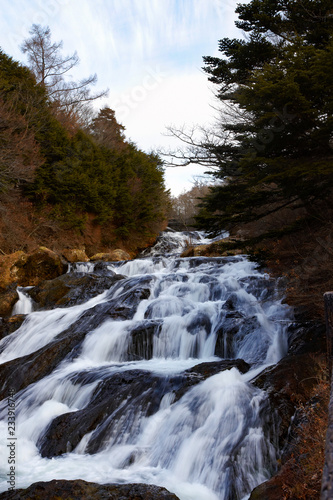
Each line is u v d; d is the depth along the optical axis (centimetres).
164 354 891
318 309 820
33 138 2373
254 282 1109
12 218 2269
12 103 2355
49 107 2819
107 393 691
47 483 438
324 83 861
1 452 595
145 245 3123
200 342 881
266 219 1279
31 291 1549
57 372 851
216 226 1109
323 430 436
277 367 666
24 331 1184
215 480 482
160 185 3369
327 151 952
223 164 1812
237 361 720
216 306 1001
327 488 124
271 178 883
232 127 1803
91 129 3606
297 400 556
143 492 429
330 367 415
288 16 1470
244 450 501
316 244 909
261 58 1440
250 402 569
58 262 1859
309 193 929
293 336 776
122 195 2939
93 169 2803
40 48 3338
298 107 868
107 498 418
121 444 586
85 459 573
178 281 1288
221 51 1611
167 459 537
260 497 402
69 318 1171
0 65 2639
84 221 2608
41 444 622
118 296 1239
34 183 2458
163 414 613
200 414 578
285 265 1054
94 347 928
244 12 1520
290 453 469
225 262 1645
